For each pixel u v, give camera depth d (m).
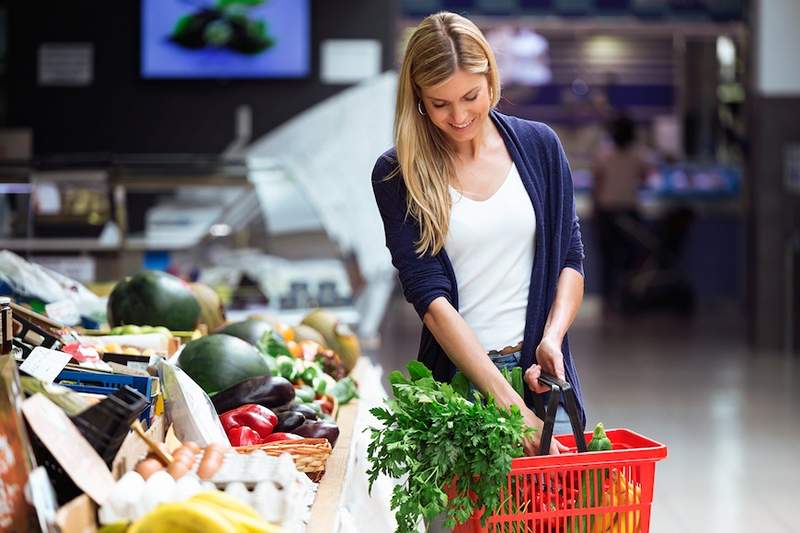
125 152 8.28
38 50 8.24
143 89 8.27
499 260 2.85
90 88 8.26
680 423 6.94
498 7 15.38
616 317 12.77
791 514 4.98
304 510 2.30
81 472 2.06
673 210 13.15
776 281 10.13
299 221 5.71
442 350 2.88
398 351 9.87
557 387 2.42
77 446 2.10
